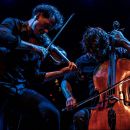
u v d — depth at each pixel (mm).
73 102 3822
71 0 5422
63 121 4801
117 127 3527
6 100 3229
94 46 3830
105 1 5441
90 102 4277
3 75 3195
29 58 3301
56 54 3516
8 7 5312
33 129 3797
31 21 3355
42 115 3172
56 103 4926
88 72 4012
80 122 3738
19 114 3391
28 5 5336
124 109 3592
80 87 4129
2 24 3264
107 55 3930
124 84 3746
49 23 3312
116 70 3852
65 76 4059
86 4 5422
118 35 3959
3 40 3105
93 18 5406
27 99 3219
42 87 4934
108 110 3607
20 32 3326
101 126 3584
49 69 4855
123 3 5426
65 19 5371
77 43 5297
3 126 3271
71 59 5266
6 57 3203
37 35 3418
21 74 3277
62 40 5293
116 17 5398
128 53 4020
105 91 3707
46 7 3324
